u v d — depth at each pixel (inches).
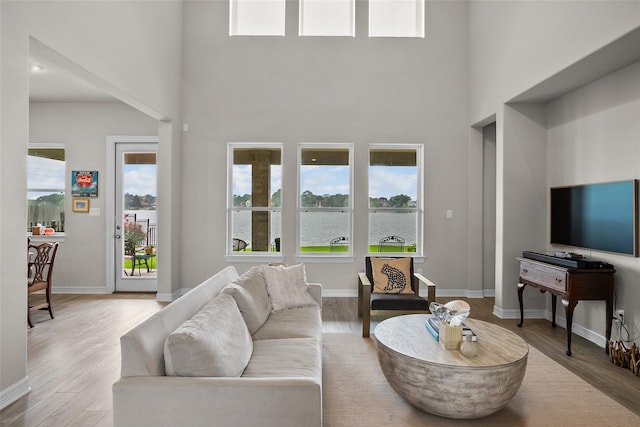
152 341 67.7
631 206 127.7
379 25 224.4
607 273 131.8
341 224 221.5
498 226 183.6
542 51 145.9
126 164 229.0
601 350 138.4
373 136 216.8
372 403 98.9
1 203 95.5
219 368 68.2
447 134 217.2
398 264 173.9
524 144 177.0
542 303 179.6
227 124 216.8
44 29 110.2
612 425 89.9
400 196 223.0
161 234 206.4
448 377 86.2
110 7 144.4
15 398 98.9
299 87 216.4
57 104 227.8
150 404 61.7
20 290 100.9
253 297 116.3
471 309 194.1
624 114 132.4
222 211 217.3
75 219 227.3
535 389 107.5
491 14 188.1
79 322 167.9
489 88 190.7
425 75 216.8
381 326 114.0
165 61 194.1
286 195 216.8
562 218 163.5
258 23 223.5
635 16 102.6
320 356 94.4
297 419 62.0
